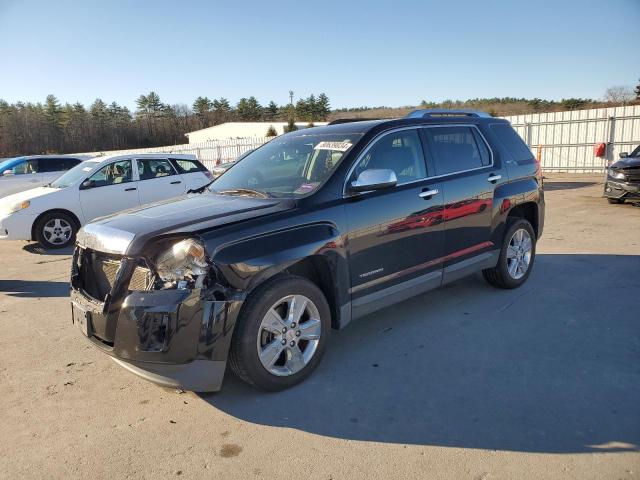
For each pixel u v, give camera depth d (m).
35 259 8.29
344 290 3.77
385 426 3.03
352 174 3.91
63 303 5.71
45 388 3.66
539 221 5.73
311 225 3.56
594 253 7.04
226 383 3.64
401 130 4.39
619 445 2.77
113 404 3.41
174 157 10.74
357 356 3.99
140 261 3.11
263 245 3.29
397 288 4.18
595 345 4.04
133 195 9.92
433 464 2.67
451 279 4.68
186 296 3.01
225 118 115.56
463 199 4.66
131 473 2.69
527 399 3.27
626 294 5.23
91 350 4.34
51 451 2.90
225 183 4.52
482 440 2.86
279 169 4.28
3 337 4.69
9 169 13.33
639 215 10.22
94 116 105.12
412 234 4.22
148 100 113.00
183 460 2.78
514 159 5.41
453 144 4.83
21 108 101.88
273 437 2.96
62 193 9.15
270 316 3.34
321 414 3.19
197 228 3.18
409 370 3.73
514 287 5.51
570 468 2.60
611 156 20.33
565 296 5.23
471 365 3.77
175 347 3.01
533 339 4.20
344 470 2.65
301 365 3.54
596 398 3.25
